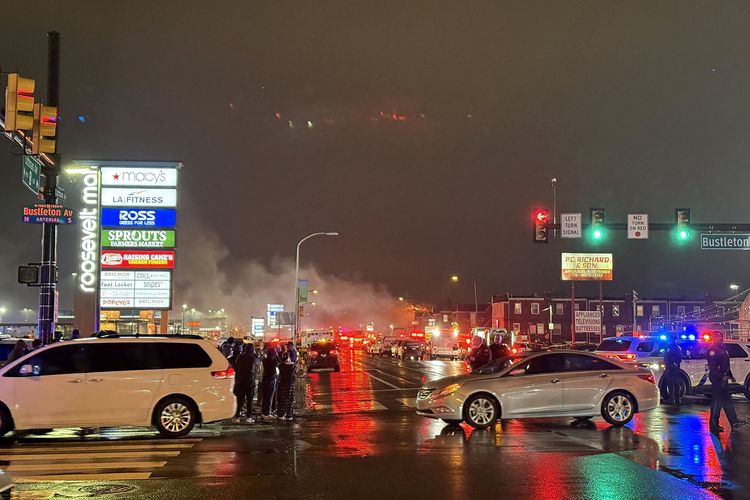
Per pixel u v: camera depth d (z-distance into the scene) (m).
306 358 44.31
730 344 22.69
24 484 9.68
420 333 83.88
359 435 14.68
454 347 69.81
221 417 14.75
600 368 16.30
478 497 8.88
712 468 10.77
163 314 32.47
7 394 13.81
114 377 14.31
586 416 16.17
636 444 13.21
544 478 10.02
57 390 14.00
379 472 10.51
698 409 19.97
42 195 19.34
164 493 9.11
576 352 16.44
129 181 32.50
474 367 20.12
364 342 105.31
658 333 25.86
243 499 8.78
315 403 22.06
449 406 15.64
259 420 17.53
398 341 72.50
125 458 11.84
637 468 10.77
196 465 11.15
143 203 32.50
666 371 21.58
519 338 86.88
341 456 11.97
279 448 12.91
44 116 16.25
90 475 10.31
